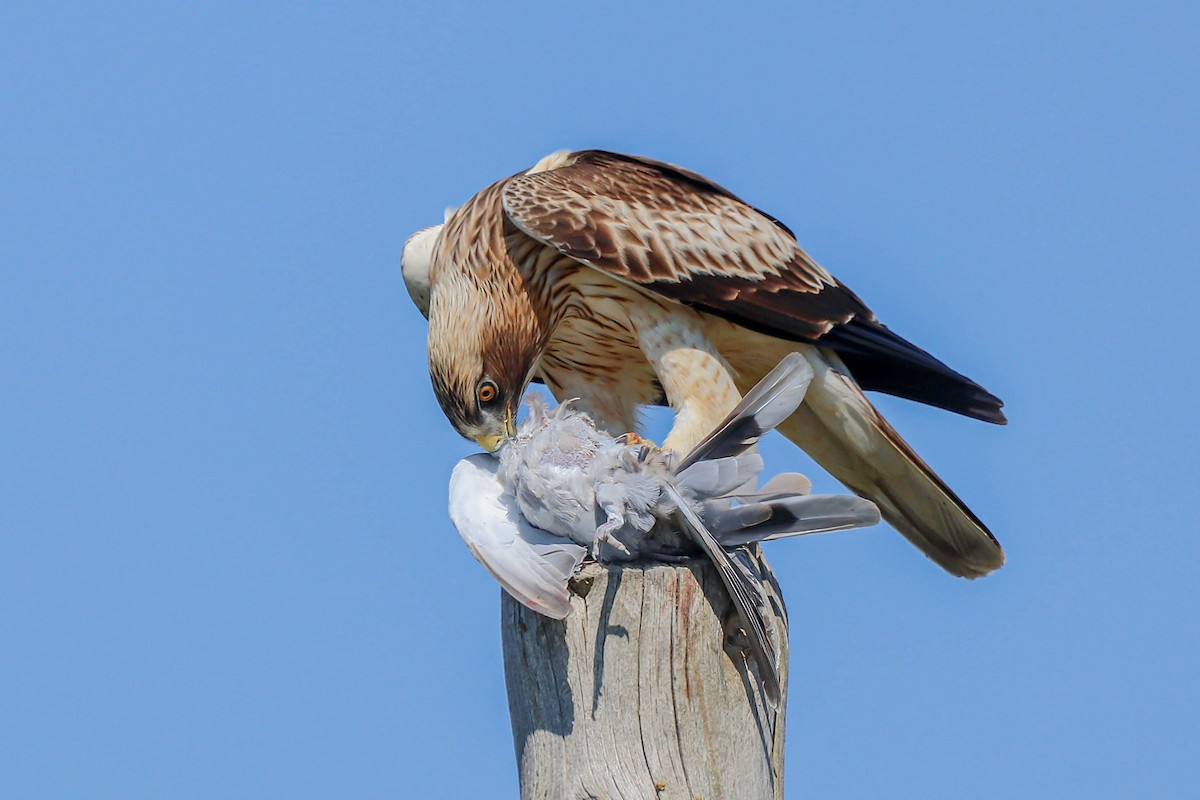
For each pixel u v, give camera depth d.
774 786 8.68
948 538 12.38
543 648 8.28
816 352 12.27
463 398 11.69
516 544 8.53
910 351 12.29
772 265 12.12
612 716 8.13
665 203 12.03
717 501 8.44
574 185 11.95
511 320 11.78
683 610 8.20
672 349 11.84
